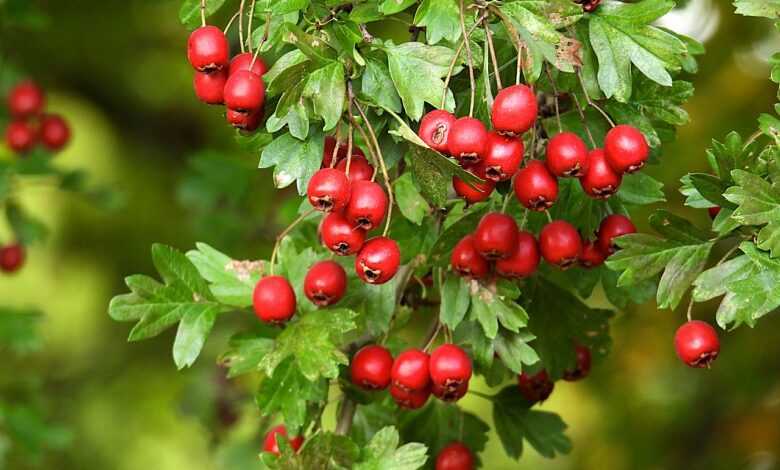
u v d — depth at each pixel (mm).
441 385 797
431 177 755
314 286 798
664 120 795
